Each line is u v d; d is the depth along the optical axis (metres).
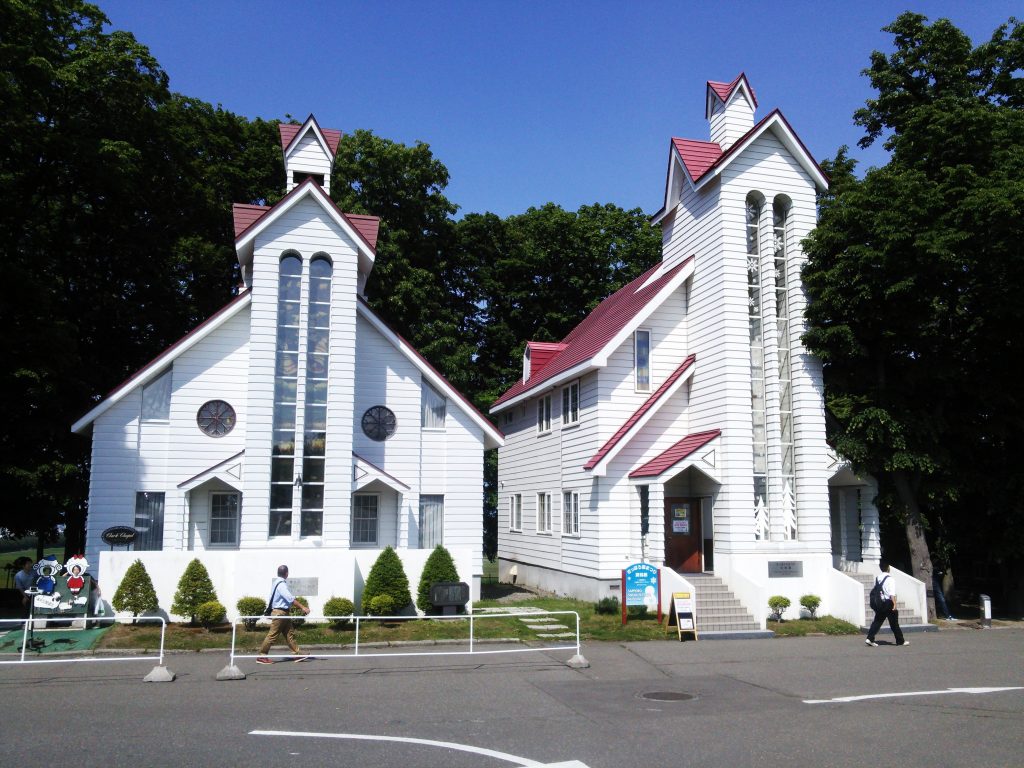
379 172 40.28
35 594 16.80
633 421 22.55
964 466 23.02
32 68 23.03
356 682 12.93
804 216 22.70
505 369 44.88
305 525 21.33
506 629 18.36
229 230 35.72
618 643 17.47
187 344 22.44
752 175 22.50
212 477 21.22
